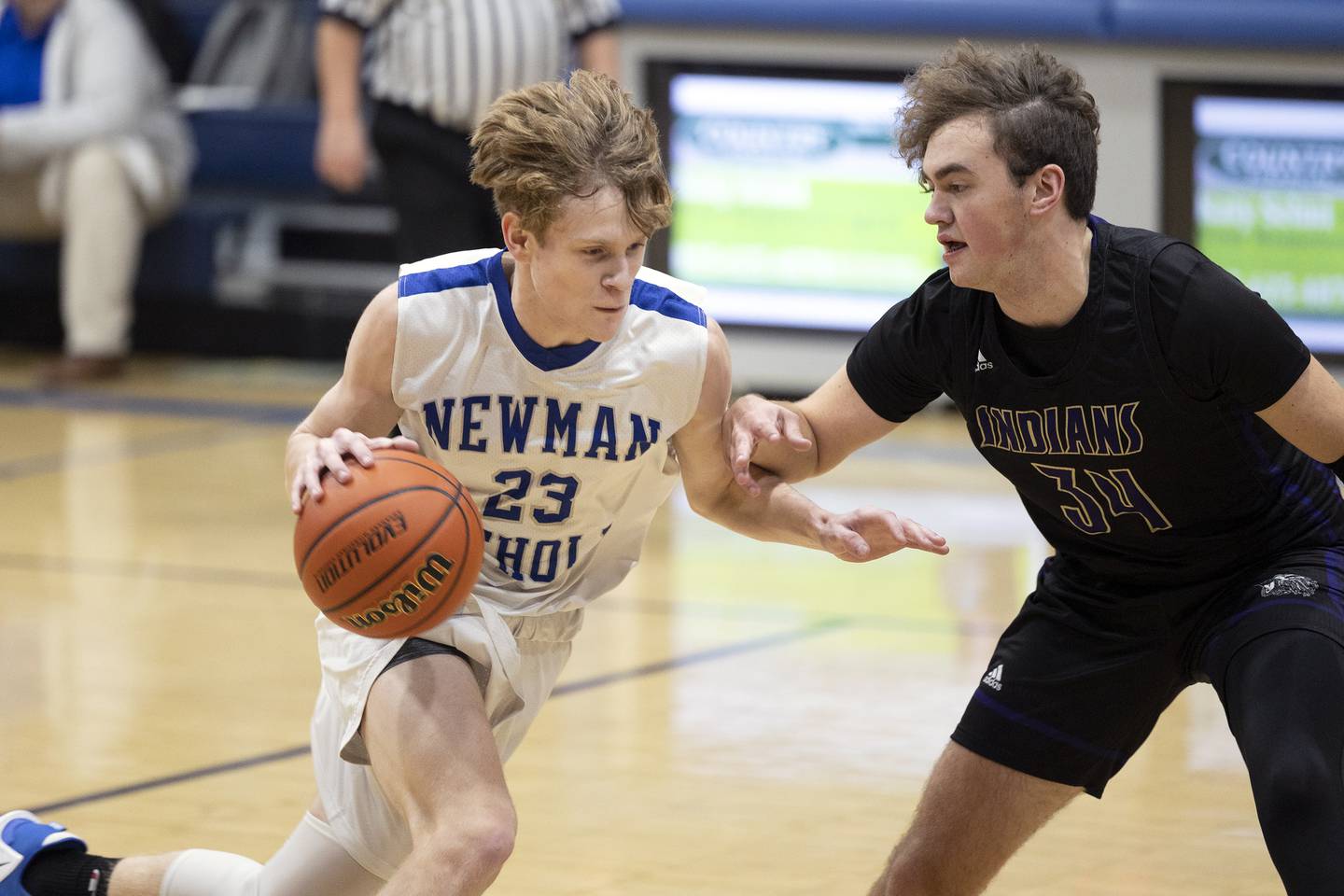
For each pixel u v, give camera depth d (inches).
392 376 224.4
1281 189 714.8
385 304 223.9
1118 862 301.9
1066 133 214.8
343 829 228.2
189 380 890.7
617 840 311.7
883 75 737.0
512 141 208.5
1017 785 241.1
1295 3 700.0
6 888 249.1
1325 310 713.6
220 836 309.1
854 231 748.6
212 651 439.8
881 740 370.0
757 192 758.5
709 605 489.4
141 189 872.9
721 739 370.6
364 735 219.3
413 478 211.3
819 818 323.9
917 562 538.9
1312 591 222.4
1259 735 210.2
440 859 203.5
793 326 761.0
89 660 430.6
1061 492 235.0
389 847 228.1
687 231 768.9
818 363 759.1
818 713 388.8
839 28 735.1
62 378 866.8
